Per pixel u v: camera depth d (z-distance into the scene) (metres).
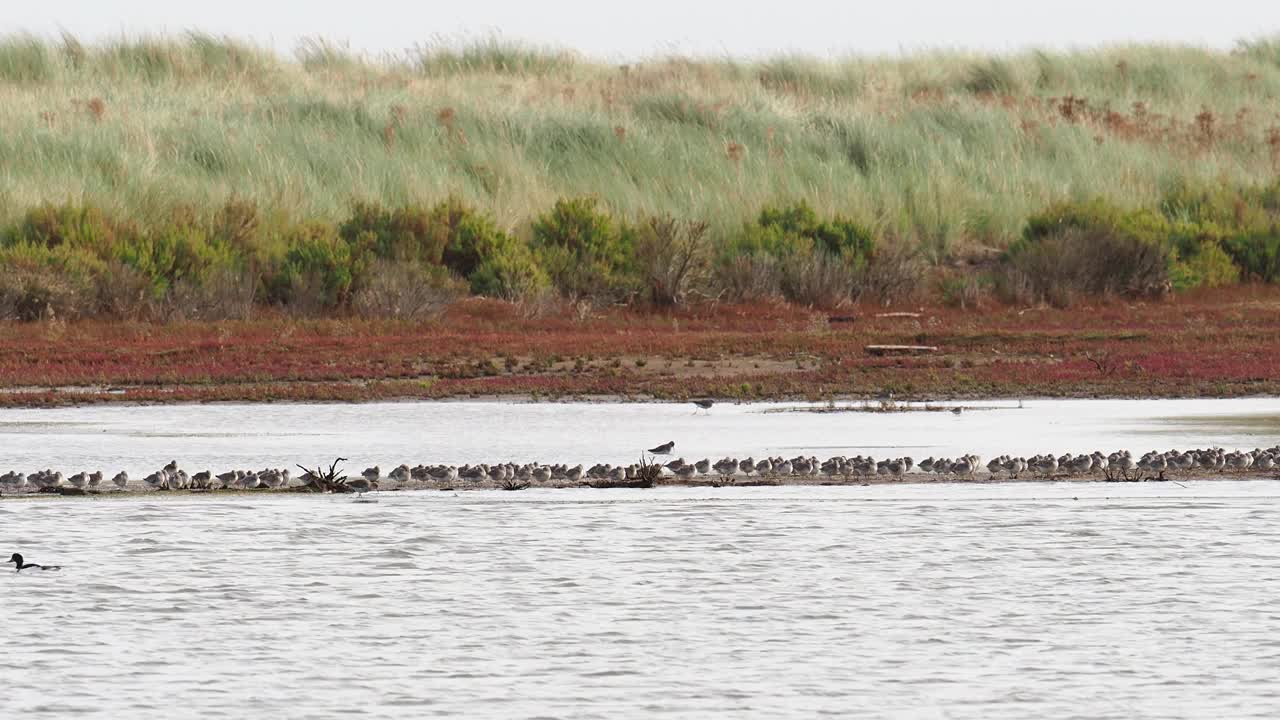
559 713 9.88
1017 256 38.12
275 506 16.41
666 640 11.45
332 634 11.63
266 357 29.31
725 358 29.67
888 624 11.82
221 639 11.52
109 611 12.23
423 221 37.34
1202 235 39.78
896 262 37.31
